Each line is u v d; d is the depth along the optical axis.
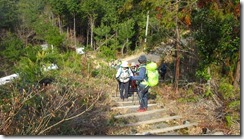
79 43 49.72
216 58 7.75
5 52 29.05
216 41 7.59
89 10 45.97
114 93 10.45
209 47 7.79
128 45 37.84
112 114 7.66
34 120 5.80
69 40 45.06
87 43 48.75
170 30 11.38
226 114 6.76
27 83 8.45
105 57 23.08
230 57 7.62
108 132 6.60
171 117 7.37
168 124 7.05
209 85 7.85
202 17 7.85
